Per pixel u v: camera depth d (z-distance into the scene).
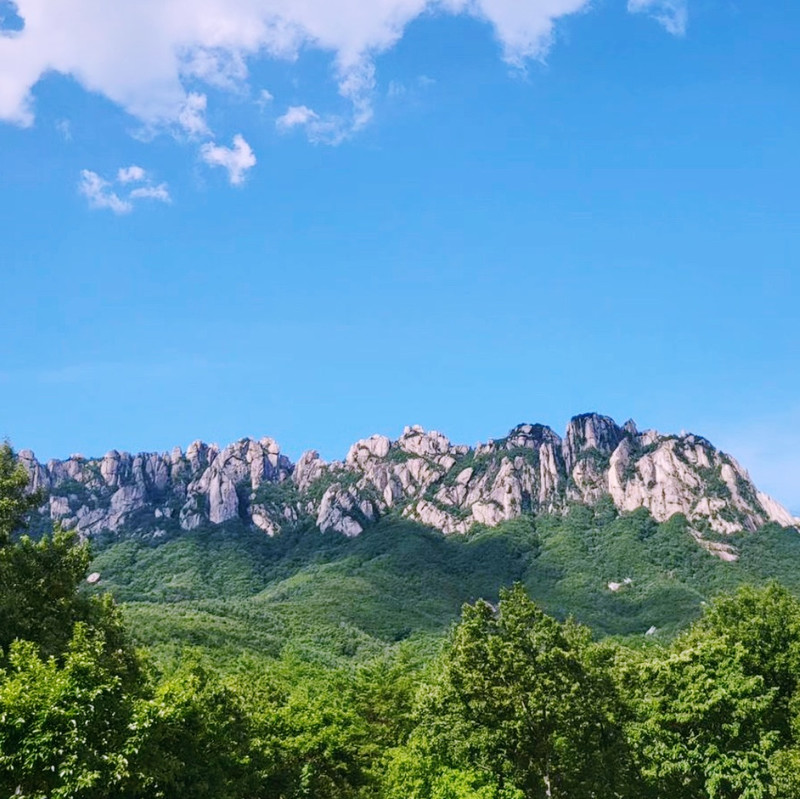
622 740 43.44
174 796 29.88
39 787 22.42
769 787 39.88
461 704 44.62
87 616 42.09
